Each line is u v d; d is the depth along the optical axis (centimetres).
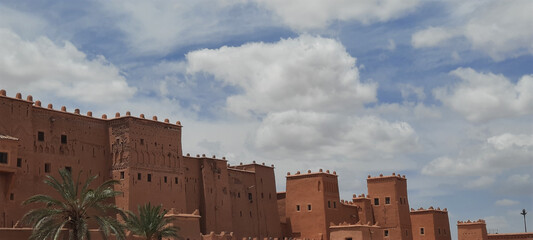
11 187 4916
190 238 5628
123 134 5991
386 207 9019
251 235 7788
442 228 9956
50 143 5506
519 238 10250
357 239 7650
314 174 8331
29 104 5347
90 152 5875
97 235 4653
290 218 8394
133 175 5881
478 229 10375
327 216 8162
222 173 7394
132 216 4841
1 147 4856
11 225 4900
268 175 8456
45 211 4025
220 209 7188
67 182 4269
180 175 6469
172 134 6500
